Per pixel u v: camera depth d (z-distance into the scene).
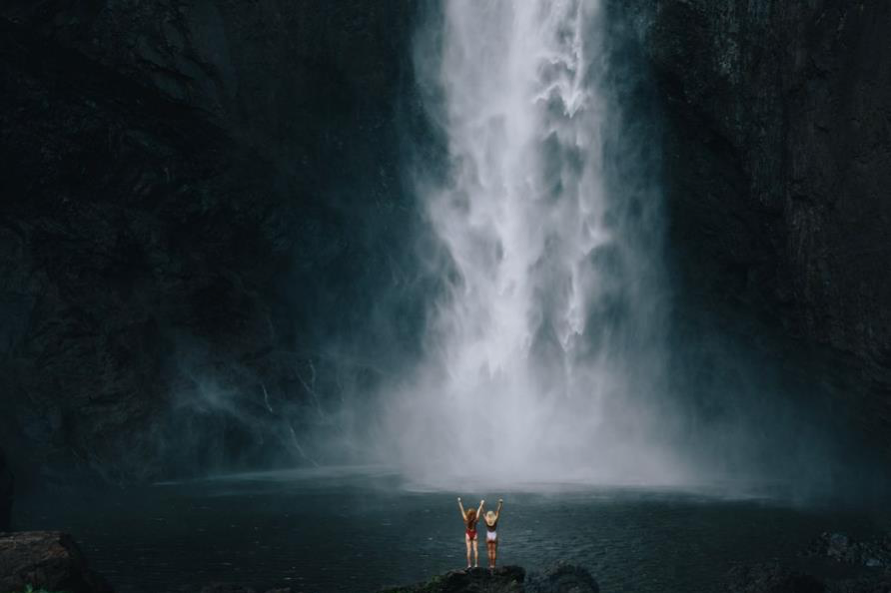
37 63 42.75
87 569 15.02
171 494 33.72
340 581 18.92
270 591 16.86
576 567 17.19
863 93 35.88
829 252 38.94
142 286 42.94
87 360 38.44
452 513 28.19
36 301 38.12
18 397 36.44
